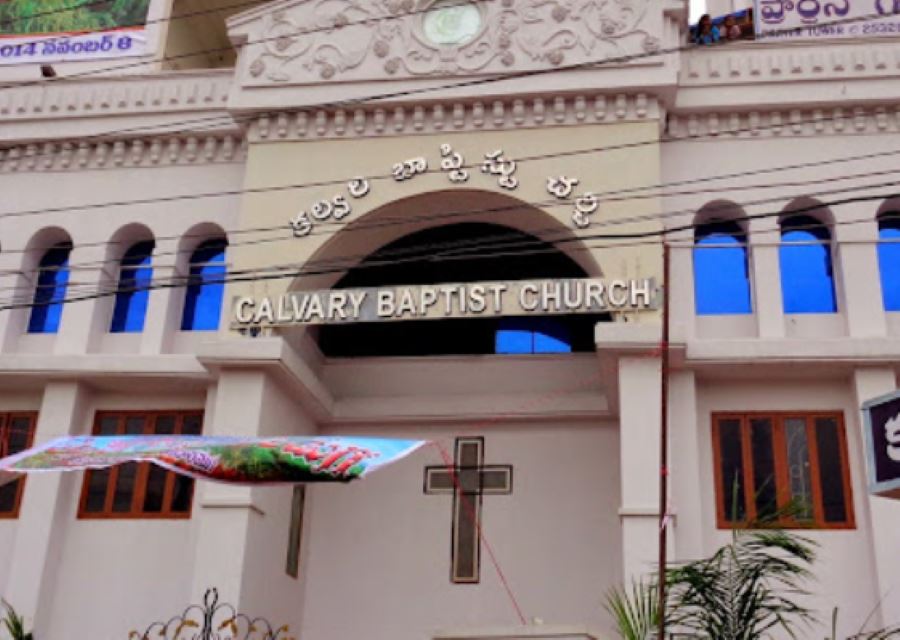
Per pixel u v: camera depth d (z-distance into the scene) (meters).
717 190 17.20
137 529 17.59
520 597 18.16
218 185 18.78
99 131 19.16
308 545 19.08
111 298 18.97
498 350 19.95
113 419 18.33
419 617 18.38
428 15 17.89
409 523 19.02
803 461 16.25
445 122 17.50
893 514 15.23
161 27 22.36
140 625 16.94
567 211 16.70
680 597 11.24
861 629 15.04
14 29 23.23
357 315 16.45
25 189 19.38
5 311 18.72
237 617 15.25
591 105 17.16
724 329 16.94
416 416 19.41
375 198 17.31
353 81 17.72
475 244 19.89
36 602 16.84
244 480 11.17
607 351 15.87
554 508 18.59
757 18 18.97
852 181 17.03
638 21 17.23
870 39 17.38
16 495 18.05
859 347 15.95
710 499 16.05
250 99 17.86
